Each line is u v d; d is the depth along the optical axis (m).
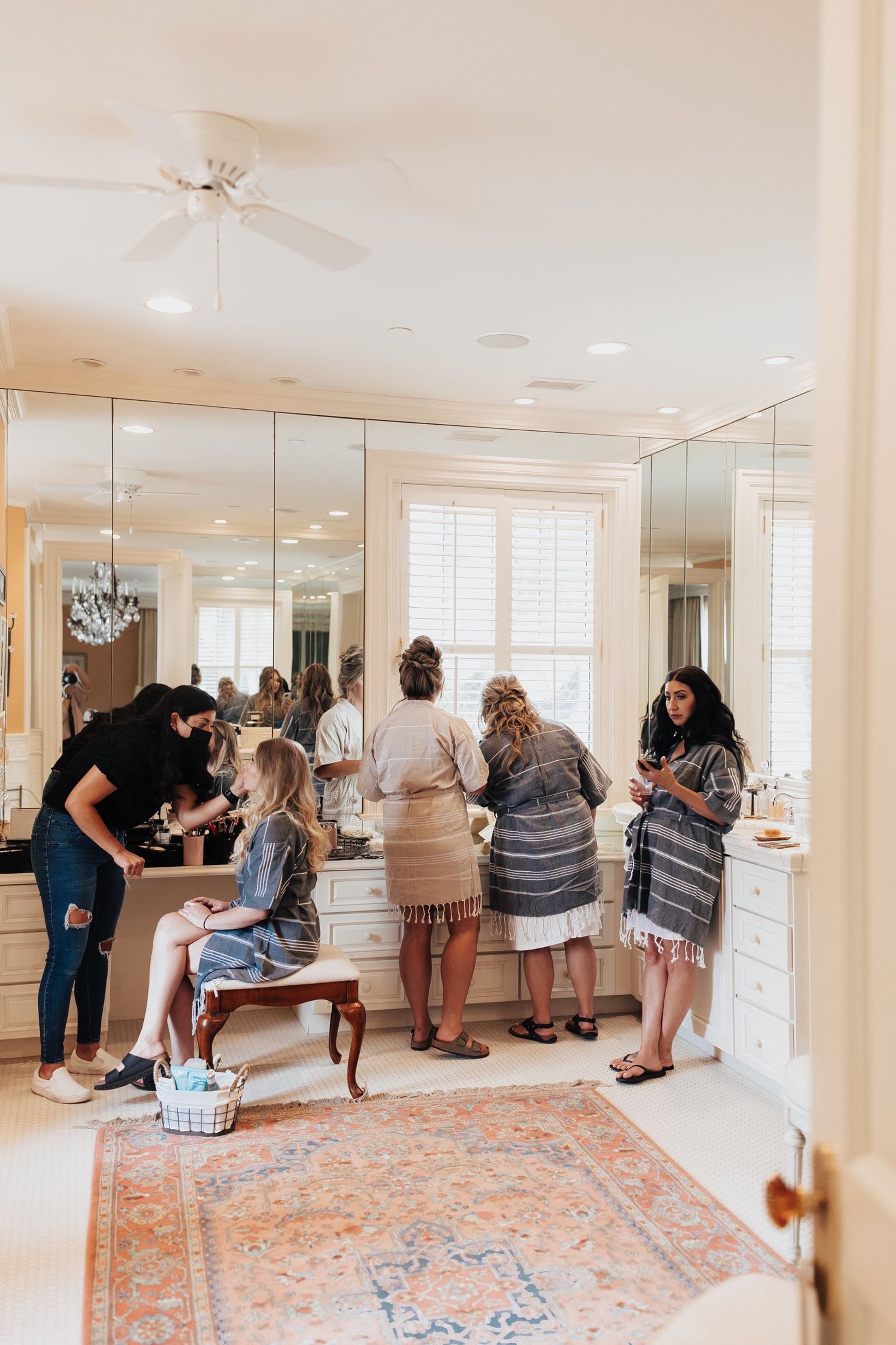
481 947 4.26
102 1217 2.70
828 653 0.78
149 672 4.27
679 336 3.61
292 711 4.46
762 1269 2.46
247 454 4.39
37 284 3.12
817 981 0.80
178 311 3.36
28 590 4.15
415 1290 2.38
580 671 4.96
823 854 0.79
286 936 3.40
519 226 2.68
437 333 3.58
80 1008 3.75
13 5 1.79
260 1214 2.72
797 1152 2.40
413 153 2.31
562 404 4.59
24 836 4.12
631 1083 3.66
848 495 0.75
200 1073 3.25
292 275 3.03
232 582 4.38
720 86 2.03
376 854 4.18
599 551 4.97
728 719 3.74
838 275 0.76
